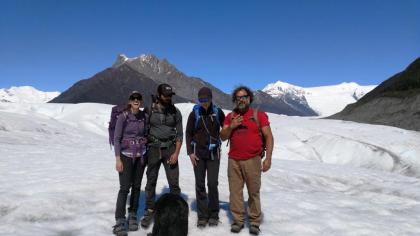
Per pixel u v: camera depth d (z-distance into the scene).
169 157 4.00
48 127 15.69
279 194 6.04
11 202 4.52
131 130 3.87
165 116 3.97
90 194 5.07
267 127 3.91
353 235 4.22
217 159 4.05
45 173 6.23
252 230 3.97
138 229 3.98
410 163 17.17
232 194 4.04
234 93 3.95
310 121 24.92
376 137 20.28
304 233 4.20
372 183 8.70
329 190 7.86
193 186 5.90
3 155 8.33
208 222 4.16
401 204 6.52
